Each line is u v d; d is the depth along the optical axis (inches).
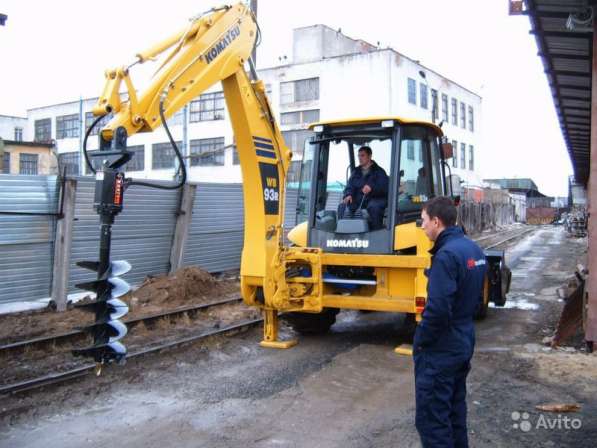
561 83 466.6
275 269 293.1
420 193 311.6
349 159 321.1
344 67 1595.7
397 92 1569.9
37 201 382.9
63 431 196.7
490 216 1680.6
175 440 189.9
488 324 366.9
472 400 225.6
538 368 264.7
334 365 271.1
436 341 150.2
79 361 277.6
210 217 530.6
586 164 1136.8
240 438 191.6
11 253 374.0
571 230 1342.3
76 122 2032.5
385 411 214.4
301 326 330.3
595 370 258.4
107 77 203.9
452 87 1903.3
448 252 150.2
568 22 293.6
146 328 343.6
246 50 273.9
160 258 487.5
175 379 250.7
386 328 355.9
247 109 274.8
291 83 1676.9
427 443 149.9
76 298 410.6
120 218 440.8
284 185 305.0
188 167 1763.0
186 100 230.2
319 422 204.5
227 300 421.7
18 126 2237.9
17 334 323.3
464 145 2010.3
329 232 307.6
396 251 294.0
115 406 219.3
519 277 599.2
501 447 185.6
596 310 282.5
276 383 245.8
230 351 297.0
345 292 311.1
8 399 224.4
